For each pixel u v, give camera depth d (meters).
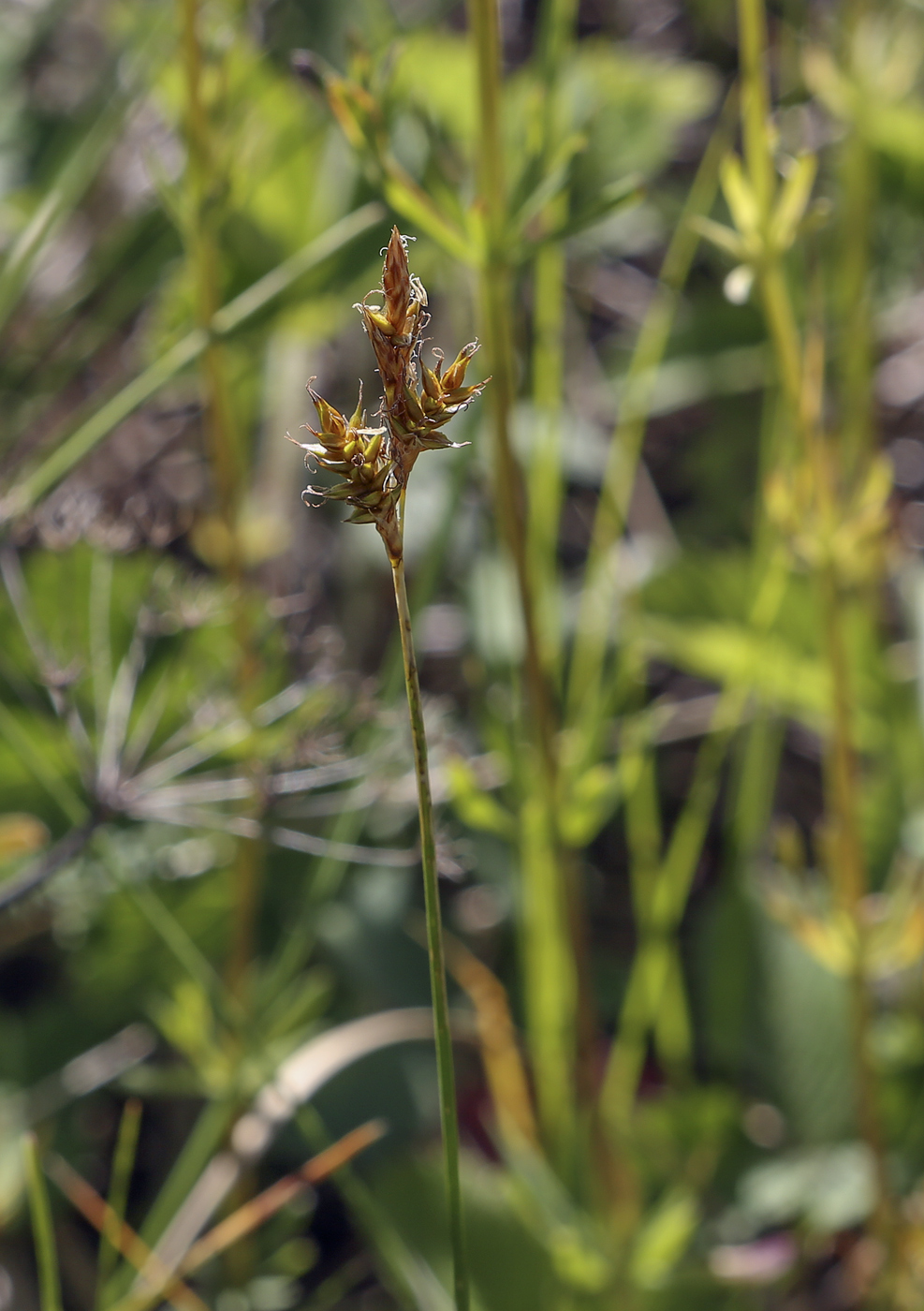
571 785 0.43
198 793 0.39
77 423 0.58
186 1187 0.47
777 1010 0.56
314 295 0.45
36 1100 0.54
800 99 0.73
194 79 0.41
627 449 0.52
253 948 0.58
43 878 0.37
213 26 0.52
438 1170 0.48
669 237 0.79
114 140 0.58
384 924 0.58
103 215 0.68
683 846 0.52
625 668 0.46
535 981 0.49
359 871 0.60
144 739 0.39
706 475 0.80
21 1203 0.53
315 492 0.27
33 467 0.56
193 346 0.43
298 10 0.64
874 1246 0.52
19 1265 0.54
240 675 0.43
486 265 0.36
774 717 0.67
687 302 0.79
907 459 0.80
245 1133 0.48
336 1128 0.53
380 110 0.35
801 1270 0.51
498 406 0.38
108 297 0.65
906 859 0.58
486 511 0.54
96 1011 0.57
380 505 0.27
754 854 0.64
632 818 0.53
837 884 0.43
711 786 0.52
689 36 0.90
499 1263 0.46
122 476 0.68
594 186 0.68
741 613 0.57
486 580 0.52
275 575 0.67
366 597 0.68
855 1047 0.45
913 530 0.77
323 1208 0.60
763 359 0.69
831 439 0.50
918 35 0.61
